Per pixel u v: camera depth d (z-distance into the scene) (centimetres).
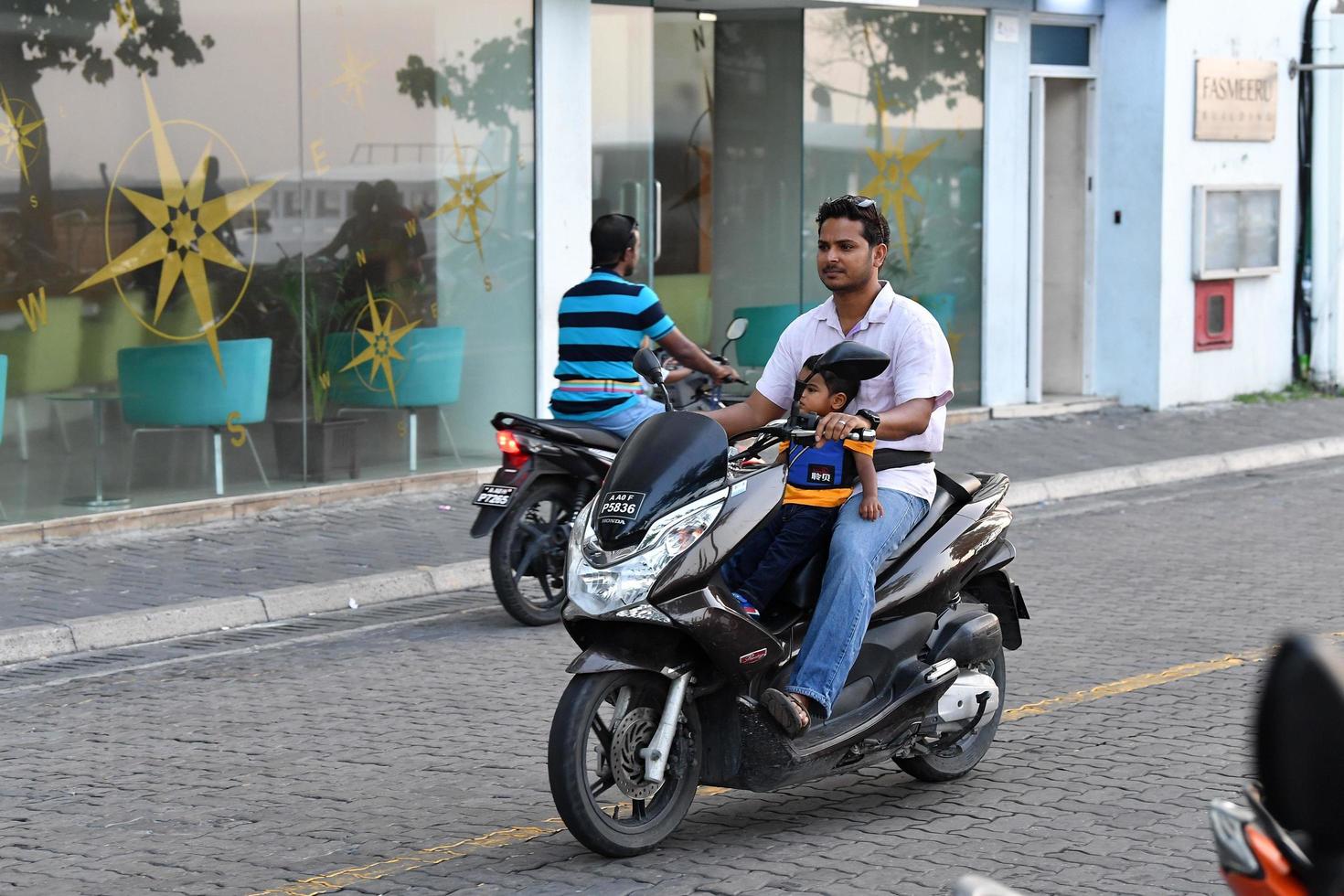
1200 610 905
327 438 1245
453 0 1294
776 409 582
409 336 1288
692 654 527
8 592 939
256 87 1190
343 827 574
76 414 1113
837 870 521
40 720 723
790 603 554
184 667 817
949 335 1661
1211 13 1727
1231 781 606
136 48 1128
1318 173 1848
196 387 1169
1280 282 1841
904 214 1622
